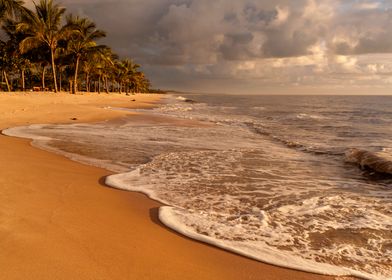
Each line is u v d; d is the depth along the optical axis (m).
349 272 3.38
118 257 3.35
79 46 41.47
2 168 6.43
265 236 4.18
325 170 8.23
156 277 3.05
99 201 5.07
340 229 4.50
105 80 70.69
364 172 8.05
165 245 3.74
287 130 17.94
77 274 2.95
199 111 34.12
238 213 4.98
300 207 5.34
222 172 7.52
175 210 4.93
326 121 24.67
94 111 21.44
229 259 3.54
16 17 22.97
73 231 3.84
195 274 3.18
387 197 6.04
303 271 3.38
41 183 5.68
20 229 3.75
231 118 25.23
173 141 11.88
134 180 6.53
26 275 2.86
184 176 7.03
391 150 11.12
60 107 21.91
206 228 4.32
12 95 27.23
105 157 8.57
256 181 6.90
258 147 11.52
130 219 4.45
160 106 40.12
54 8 35.91
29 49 37.91
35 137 11.01
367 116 31.62
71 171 6.83
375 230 4.49
